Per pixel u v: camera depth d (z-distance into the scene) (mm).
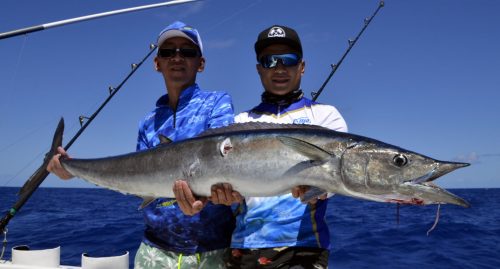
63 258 3264
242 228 1419
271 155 1281
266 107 1607
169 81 1593
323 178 1274
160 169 1394
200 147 1347
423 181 1259
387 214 6672
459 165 1250
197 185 1336
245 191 1305
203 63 1692
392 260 3148
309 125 1377
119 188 1501
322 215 1414
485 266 2996
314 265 1339
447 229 4602
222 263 1479
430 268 2924
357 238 4016
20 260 1995
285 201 1394
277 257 1344
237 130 1350
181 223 1452
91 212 7285
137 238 4020
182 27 1579
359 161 1280
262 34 1609
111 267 1914
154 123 1635
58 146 1753
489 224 5305
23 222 5699
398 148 1296
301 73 1647
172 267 1460
